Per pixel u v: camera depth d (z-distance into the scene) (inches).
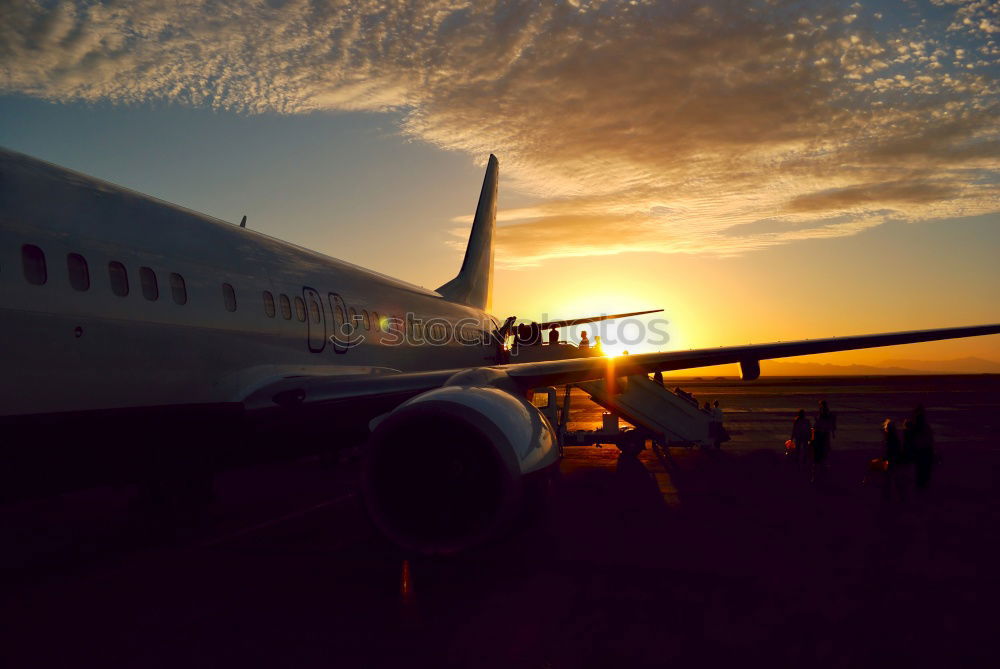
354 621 196.4
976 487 461.1
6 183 209.8
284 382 298.8
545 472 226.4
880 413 1206.3
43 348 204.7
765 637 185.8
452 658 170.7
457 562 259.6
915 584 235.8
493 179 781.9
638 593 222.7
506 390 269.9
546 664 167.5
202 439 271.3
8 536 303.9
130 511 335.6
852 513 368.8
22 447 201.8
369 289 437.4
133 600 214.7
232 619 197.9
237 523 332.8
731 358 336.8
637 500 408.2
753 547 287.4
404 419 220.7
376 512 218.8
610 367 315.9
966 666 168.7
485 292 754.8
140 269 246.4
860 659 172.1
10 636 184.4
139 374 238.5
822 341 349.1
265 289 319.3
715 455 652.7
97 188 250.8
